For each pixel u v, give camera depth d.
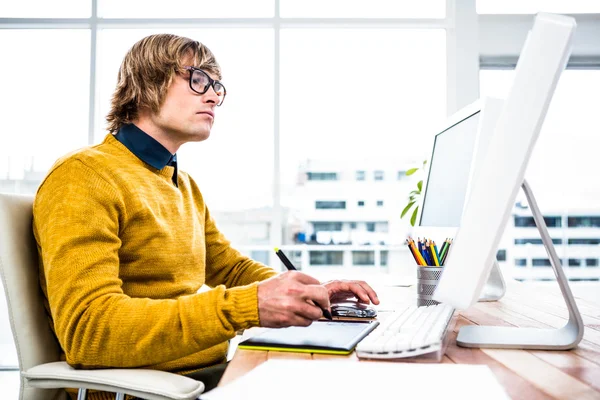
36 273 0.97
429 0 3.37
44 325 0.96
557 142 3.47
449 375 0.55
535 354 0.69
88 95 3.29
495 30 3.39
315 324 0.91
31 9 3.29
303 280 0.78
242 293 0.76
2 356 3.14
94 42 3.29
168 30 3.37
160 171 1.16
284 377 0.55
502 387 0.51
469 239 0.59
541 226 0.75
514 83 0.57
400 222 3.49
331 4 3.35
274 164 3.32
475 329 0.82
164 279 1.08
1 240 0.93
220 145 3.31
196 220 1.25
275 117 3.32
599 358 0.67
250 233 3.36
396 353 0.64
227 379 0.58
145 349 0.77
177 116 1.16
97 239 0.88
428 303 1.05
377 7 3.36
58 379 0.80
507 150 0.57
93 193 0.93
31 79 3.31
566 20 0.55
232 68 3.34
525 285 1.60
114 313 0.79
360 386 0.51
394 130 3.47
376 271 3.51
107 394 0.94
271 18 3.32
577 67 3.45
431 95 3.46
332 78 3.45
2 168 3.29
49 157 3.30
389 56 3.46
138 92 1.14
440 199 1.24
